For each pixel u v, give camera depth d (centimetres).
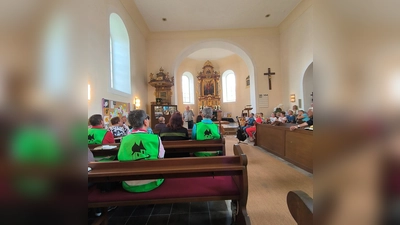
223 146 279
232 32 824
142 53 752
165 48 818
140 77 720
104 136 280
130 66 605
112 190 175
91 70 372
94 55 386
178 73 1262
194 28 798
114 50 582
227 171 164
